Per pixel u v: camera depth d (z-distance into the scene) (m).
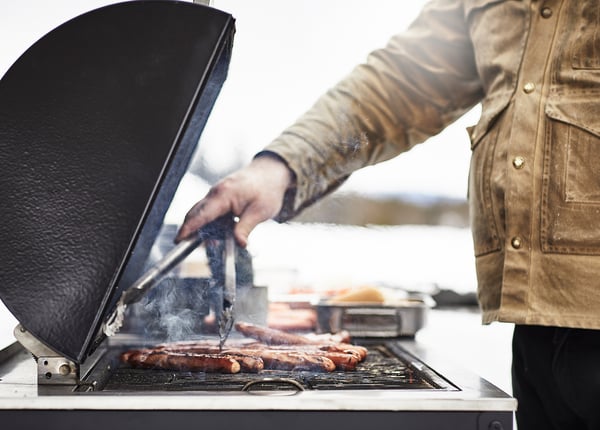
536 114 1.48
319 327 2.22
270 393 1.21
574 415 1.58
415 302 2.40
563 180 1.43
